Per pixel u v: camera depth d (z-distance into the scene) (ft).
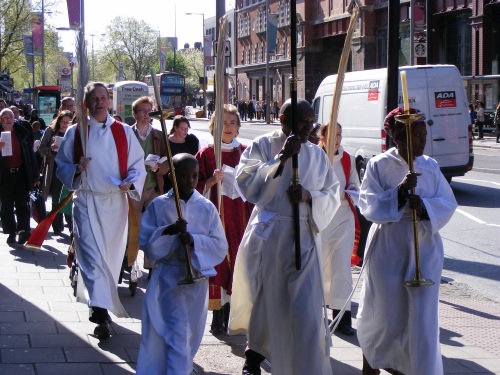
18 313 22.34
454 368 19.16
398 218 15.83
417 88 55.06
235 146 22.47
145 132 27.43
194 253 16.08
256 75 232.53
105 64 301.43
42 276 27.35
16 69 215.51
